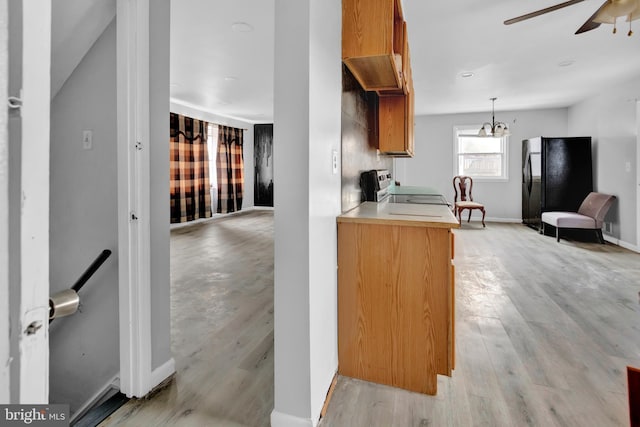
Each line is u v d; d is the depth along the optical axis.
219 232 6.13
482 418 1.46
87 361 1.74
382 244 1.68
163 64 1.67
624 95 4.86
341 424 1.43
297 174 1.32
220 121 7.77
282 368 1.38
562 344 2.08
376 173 2.38
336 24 1.67
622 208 4.86
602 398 1.58
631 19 2.26
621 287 3.13
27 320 0.31
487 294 2.97
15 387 0.31
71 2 1.41
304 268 1.33
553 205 5.78
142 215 1.55
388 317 1.69
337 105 1.71
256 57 3.92
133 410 1.52
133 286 1.57
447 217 1.71
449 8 2.83
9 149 0.30
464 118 7.36
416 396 1.62
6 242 0.30
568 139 5.70
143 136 1.54
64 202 1.73
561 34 3.34
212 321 2.47
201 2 2.69
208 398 1.61
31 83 0.31
